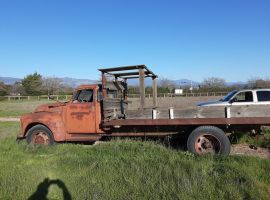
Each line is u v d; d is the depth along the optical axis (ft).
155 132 31.22
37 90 234.38
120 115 32.86
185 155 26.07
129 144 29.63
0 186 18.92
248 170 21.16
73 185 19.26
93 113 32.30
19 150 29.96
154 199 16.78
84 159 25.11
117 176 20.44
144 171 21.06
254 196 16.81
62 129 32.81
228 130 29.27
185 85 240.53
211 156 25.00
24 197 17.76
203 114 28.30
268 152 28.76
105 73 32.89
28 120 33.22
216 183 18.85
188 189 17.57
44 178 20.47
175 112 28.96
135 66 31.35
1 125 55.52
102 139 35.01
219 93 183.01
